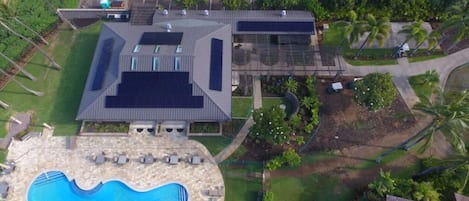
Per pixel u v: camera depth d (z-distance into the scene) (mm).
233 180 63250
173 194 62344
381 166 64625
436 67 76750
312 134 67625
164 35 71688
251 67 74188
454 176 58500
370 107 62719
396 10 81438
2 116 69500
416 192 55156
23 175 63281
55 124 68688
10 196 61406
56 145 66312
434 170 60250
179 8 83438
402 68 76562
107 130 67500
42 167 64062
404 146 65125
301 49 76312
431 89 73188
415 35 68250
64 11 83000
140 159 65000
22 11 82062
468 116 49500
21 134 67125
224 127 68375
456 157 54438
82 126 67500
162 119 64000
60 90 73000
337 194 62094
